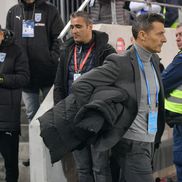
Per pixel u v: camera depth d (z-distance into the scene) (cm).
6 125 530
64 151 415
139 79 390
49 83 612
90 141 400
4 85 526
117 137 386
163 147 637
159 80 409
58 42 596
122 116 385
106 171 466
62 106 418
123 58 392
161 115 415
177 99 473
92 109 383
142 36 391
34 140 526
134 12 696
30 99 618
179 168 493
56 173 534
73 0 838
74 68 491
